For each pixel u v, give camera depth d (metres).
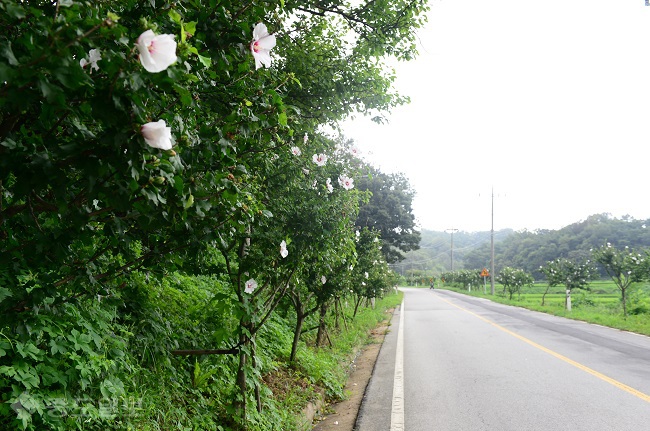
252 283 4.23
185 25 1.55
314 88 6.44
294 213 4.79
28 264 1.90
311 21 6.14
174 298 5.26
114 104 1.32
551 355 9.53
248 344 4.33
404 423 5.22
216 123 2.24
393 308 25.55
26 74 1.17
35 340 2.88
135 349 3.91
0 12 1.35
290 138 3.88
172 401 3.96
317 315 11.08
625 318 17.12
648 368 8.20
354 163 6.99
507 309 24.08
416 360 9.12
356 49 6.71
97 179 1.55
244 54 2.21
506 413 5.54
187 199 1.85
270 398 5.22
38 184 1.43
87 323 3.21
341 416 5.71
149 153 1.44
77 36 1.20
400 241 28.94
